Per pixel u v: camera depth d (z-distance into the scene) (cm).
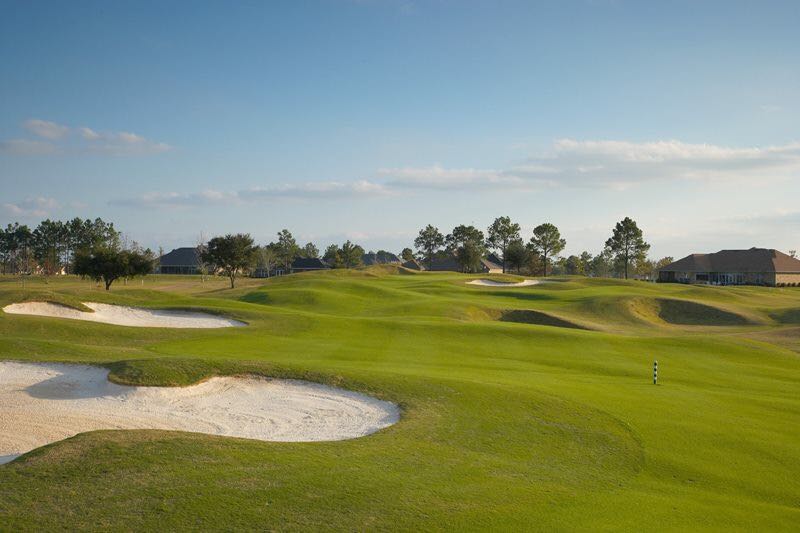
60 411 1775
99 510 995
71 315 3516
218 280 10844
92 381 2022
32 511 982
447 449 1457
